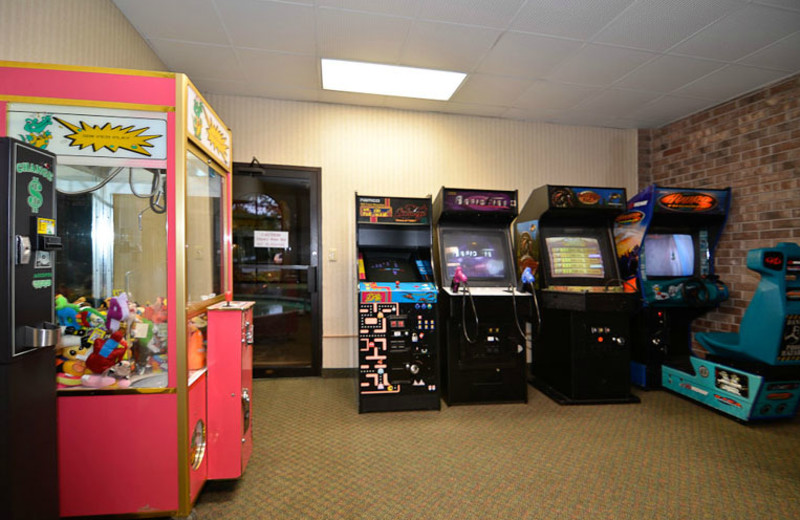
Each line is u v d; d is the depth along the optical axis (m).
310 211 4.05
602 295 3.15
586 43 2.93
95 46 2.35
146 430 1.67
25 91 1.59
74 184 1.88
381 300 3.06
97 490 1.66
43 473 1.37
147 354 1.77
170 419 1.68
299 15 2.62
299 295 4.10
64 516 1.64
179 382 1.68
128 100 1.63
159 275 1.80
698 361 3.30
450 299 3.14
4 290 1.22
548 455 2.43
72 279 1.95
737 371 2.96
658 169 4.63
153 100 1.65
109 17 2.48
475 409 3.19
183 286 1.67
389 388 3.10
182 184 1.66
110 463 1.66
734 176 3.76
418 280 3.26
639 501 1.97
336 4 2.50
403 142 4.20
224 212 2.46
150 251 1.91
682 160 4.33
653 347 3.71
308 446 2.52
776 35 2.79
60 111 1.62
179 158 1.65
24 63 1.59
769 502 1.97
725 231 3.82
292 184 4.03
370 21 2.68
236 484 2.08
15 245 1.25
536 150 4.49
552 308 3.46
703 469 2.28
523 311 3.21
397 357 3.10
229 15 2.63
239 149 3.90
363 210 3.17
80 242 1.95
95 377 1.66
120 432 1.66
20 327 1.27
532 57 3.13
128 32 2.71
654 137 4.68
